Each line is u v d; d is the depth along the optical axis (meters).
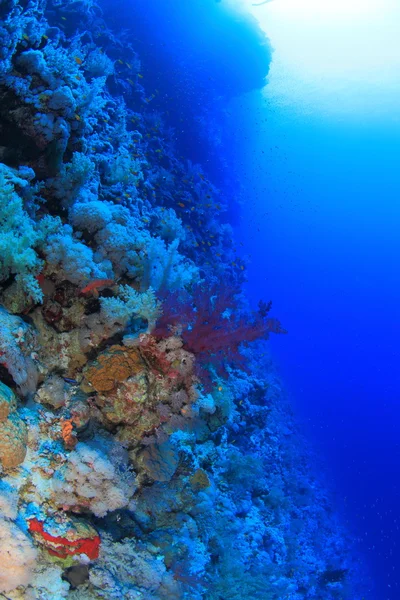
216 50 22.45
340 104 39.69
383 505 24.73
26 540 3.19
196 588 4.63
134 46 17.75
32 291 4.13
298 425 20.72
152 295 4.42
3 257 4.04
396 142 41.88
